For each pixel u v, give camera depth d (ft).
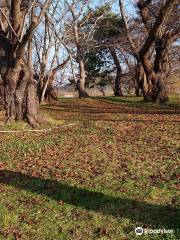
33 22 49.67
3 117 56.85
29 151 40.86
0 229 23.67
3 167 35.42
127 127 54.90
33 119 55.31
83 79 109.60
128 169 33.60
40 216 25.16
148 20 89.35
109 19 128.98
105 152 39.70
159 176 31.58
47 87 99.86
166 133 49.32
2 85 61.57
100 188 29.04
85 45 110.22
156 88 97.04
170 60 146.51
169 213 24.77
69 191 28.78
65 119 65.46
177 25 97.25
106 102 99.45
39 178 31.96
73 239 22.34
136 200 26.91
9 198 28.04
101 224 23.79
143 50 91.40
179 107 86.69
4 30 54.80
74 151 40.32
